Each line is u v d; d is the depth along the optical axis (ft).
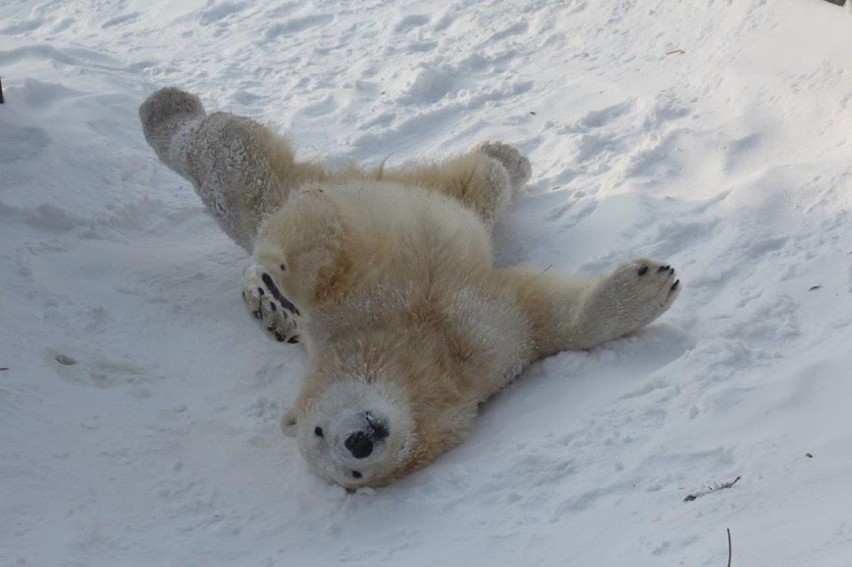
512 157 27.25
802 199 22.80
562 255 24.66
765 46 28.84
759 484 15.02
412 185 24.66
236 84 38.11
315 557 16.72
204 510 18.49
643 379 19.06
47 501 18.25
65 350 22.62
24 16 52.01
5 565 16.25
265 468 19.57
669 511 15.01
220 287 25.64
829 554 12.79
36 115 32.35
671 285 20.58
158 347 23.41
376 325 20.29
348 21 42.39
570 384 20.24
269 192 23.91
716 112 27.86
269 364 22.81
